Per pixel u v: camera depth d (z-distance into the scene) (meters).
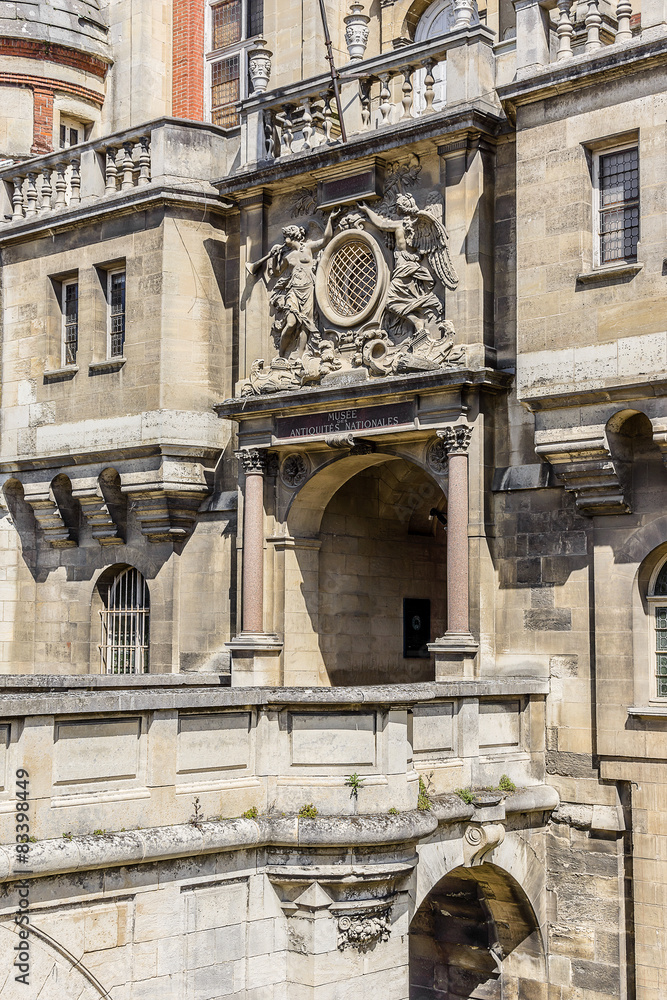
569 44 17.94
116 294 24.05
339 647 22.09
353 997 14.01
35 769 12.10
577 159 17.58
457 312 19.20
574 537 18.12
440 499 24.09
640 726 17.12
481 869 17.66
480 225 19.12
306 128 21.16
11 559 25.61
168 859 13.04
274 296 21.50
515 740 17.72
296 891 14.02
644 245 16.80
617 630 17.45
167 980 13.00
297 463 21.17
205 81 27.73
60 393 24.33
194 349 22.77
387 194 20.38
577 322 17.34
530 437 18.69
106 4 28.81
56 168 25.08
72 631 24.67
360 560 22.69
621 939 17.28
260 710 14.37
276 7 25.27
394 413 19.59
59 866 11.92
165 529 22.73
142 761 13.19
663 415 16.58
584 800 17.66
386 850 14.09
